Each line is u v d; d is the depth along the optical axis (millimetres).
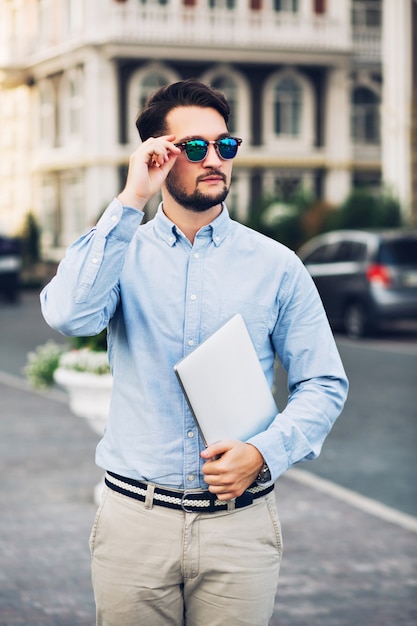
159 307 2971
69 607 5293
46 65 42188
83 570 5895
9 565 5984
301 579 5719
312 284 3068
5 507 7305
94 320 2873
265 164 40000
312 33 39250
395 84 31172
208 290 2975
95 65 38469
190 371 2809
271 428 2871
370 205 28625
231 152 2947
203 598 2990
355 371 14812
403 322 23125
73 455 9148
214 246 3006
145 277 2990
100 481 8109
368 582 5676
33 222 41344
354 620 5086
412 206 31109
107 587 3010
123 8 37688
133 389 2986
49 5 41719
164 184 3010
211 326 2961
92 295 2828
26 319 24984
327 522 6891
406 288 19469
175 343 2953
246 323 2980
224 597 2959
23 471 8484
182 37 38062
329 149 40594
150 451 2938
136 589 2971
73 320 2844
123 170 39031
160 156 2855
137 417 2969
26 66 43656
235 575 2939
